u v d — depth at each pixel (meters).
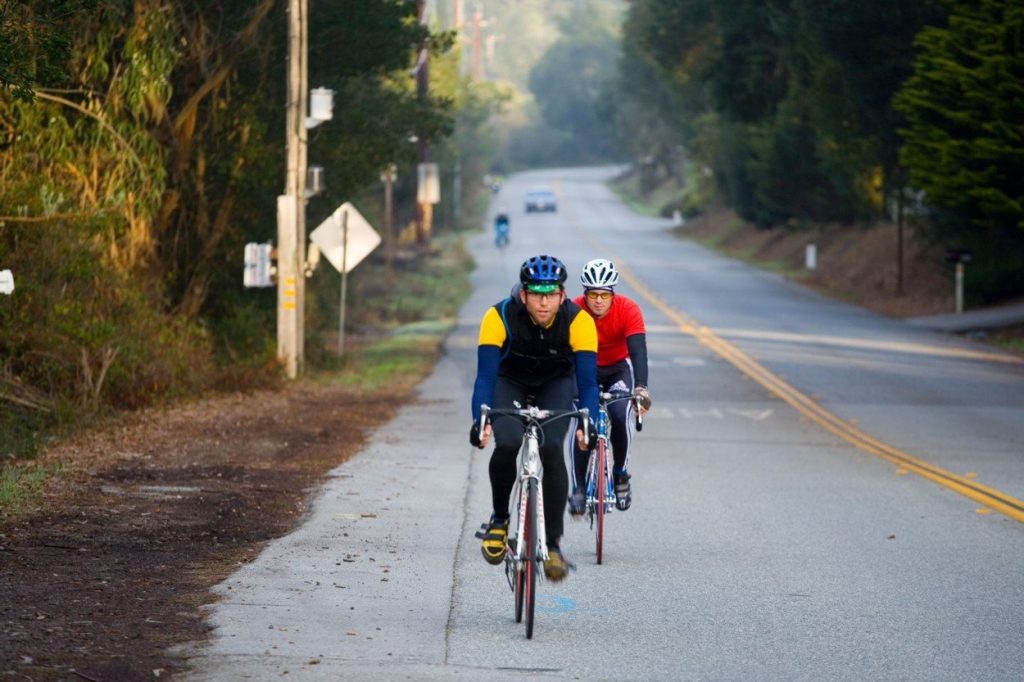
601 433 28.52
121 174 56.62
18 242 51.62
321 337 87.12
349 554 27.52
